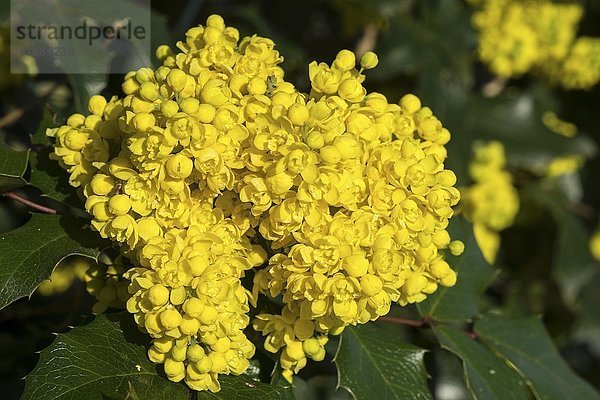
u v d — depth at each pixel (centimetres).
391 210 30
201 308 29
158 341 30
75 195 33
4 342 39
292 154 29
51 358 30
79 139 31
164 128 30
